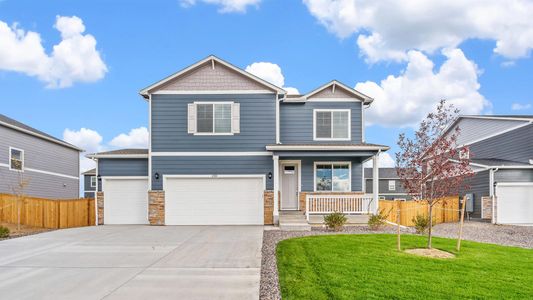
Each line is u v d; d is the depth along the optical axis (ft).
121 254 31.55
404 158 33.17
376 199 52.42
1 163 66.18
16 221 54.70
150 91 55.62
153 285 22.30
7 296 20.54
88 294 20.71
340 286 21.44
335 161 59.06
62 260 29.35
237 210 54.60
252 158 55.06
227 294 20.54
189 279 23.57
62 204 53.42
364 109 60.29
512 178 65.36
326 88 59.47
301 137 59.06
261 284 22.45
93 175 123.34
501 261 28.04
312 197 54.54
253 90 55.83
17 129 70.28
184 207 54.70
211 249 33.60
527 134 69.46
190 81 55.93
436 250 32.12
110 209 57.21
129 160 57.52
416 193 33.17
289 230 47.32
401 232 45.96
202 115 55.62
